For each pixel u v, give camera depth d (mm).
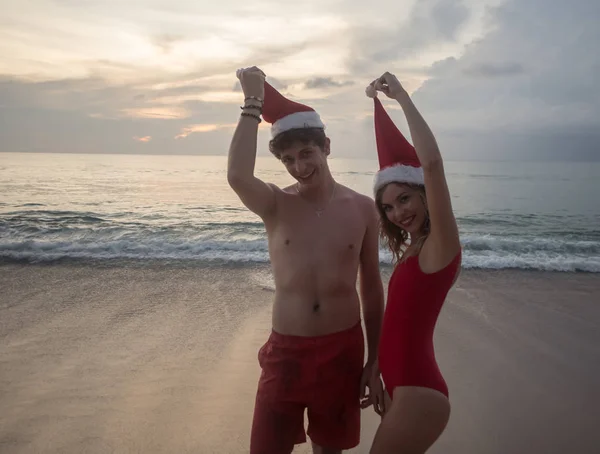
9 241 9609
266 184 2229
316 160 2172
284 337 2180
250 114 2098
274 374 2186
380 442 1885
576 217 17891
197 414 3404
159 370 4098
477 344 4820
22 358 4312
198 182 31016
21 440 3061
